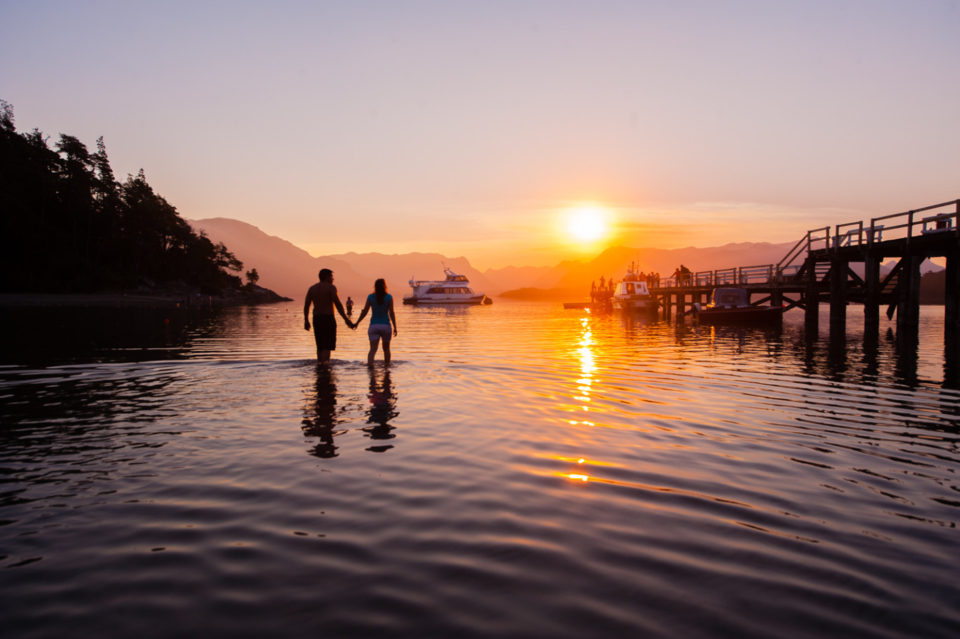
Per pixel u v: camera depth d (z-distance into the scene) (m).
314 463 4.71
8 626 2.39
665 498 3.99
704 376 10.34
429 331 26.88
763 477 4.48
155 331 23.42
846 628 2.42
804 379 9.93
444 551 3.12
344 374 9.86
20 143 81.75
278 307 75.25
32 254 73.44
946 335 18.88
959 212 17.05
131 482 4.23
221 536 3.30
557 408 7.11
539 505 3.83
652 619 2.47
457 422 6.25
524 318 45.28
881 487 4.28
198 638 2.32
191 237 114.06
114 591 2.69
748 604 2.61
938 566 3.01
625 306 57.91
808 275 28.31
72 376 9.56
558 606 2.57
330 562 2.98
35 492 4.02
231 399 7.48
